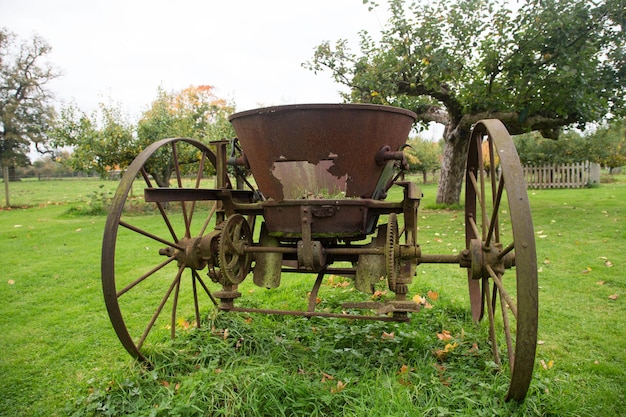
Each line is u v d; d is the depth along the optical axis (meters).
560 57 8.51
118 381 2.92
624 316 4.04
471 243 3.22
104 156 12.70
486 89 9.05
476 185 3.73
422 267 6.06
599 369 3.09
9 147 37.28
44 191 24.34
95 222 11.39
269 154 3.39
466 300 4.59
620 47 9.20
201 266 3.55
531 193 17.34
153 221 11.17
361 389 2.72
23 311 4.64
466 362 3.15
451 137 11.49
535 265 2.27
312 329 3.84
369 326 3.77
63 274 6.10
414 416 2.43
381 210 3.61
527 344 2.28
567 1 8.51
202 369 3.00
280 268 3.68
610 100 9.72
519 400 2.54
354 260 3.77
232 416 2.53
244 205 3.71
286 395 2.71
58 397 2.97
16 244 8.36
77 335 4.00
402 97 11.02
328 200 3.27
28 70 36.66
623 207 11.27
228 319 3.99
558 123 10.11
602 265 5.68
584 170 20.09
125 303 4.85
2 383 3.16
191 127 13.66
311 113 3.15
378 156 3.42
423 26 9.34
